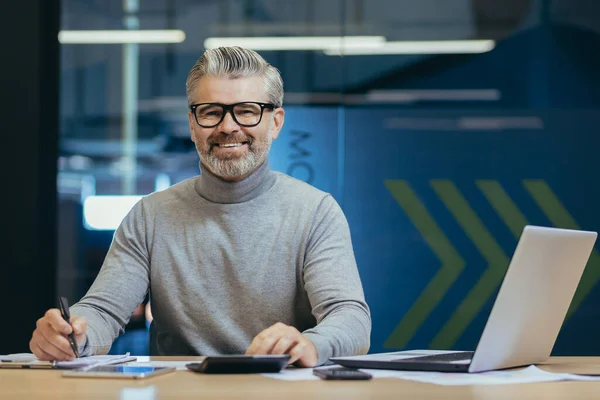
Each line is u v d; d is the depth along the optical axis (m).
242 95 2.49
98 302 2.44
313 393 1.47
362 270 5.24
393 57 5.25
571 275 1.98
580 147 5.20
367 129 5.25
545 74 5.20
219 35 5.29
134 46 5.32
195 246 2.55
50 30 5.37
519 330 1.86
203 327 2.52
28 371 1.86
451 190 5.23
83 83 5.35
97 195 5.34
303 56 5.28
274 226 2.55
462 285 5.22
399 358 1.94
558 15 5.20
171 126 5.30
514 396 1.45
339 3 5.27
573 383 1.66
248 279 2.52
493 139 5.22
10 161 5.37
